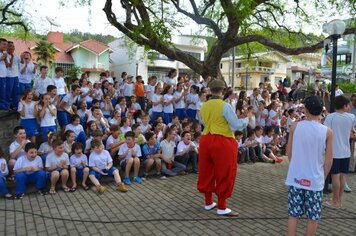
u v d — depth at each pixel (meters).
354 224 4.29
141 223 4.30
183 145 6.99
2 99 7.14
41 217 4.50
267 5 11.41
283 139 9.50
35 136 6.62
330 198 5.29
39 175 5.41
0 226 4.20
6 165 5.45
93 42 28.66
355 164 7.17
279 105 9.59
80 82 8.48
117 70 31.38
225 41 10.47
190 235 3.94
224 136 4.42
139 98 9.98
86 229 4.12
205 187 4.64
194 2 10.59
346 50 25.69
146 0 9.41
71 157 5.80
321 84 18.91
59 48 27.81
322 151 3.21
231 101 8.69
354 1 9.99
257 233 3.99
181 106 9.02
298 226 4.16
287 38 12.11
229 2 9.15
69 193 5.55
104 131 7.21
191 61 10.98
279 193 5.62
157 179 6.51
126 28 9.99
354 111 6.99
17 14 12.01
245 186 6.03
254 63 16.39
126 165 6.20
